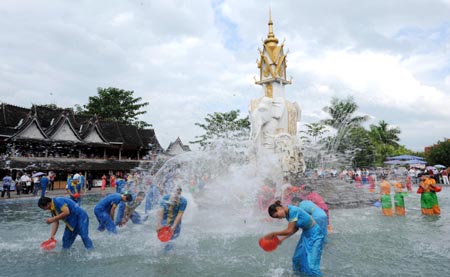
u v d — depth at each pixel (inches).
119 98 1910.7
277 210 205.0
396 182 489.1
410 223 393.1
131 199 333.1
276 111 675.4
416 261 234.7
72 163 1243.2
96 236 323.0
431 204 463.8
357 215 462.0
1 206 656.4
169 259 244.5
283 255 253.4
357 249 269.0
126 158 1566.2
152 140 1679.4
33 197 813.2
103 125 1551.4
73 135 1323.8
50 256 253.8
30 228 391.2
